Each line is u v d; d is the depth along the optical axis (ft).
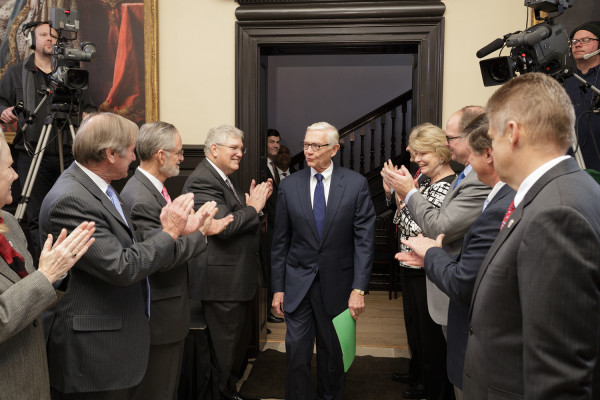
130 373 6.70
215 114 13.21
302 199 10.01
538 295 3.85
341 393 10.13
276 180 17.81
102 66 13.15
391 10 12.39
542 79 4.41
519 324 4.38
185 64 13.19
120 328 6.62
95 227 6.37
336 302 9.89
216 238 10.06
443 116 12.66
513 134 4.39
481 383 4.65
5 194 5.45
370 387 11.60
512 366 4.40
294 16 12.64
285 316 10.15
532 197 4.27
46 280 5.32
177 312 8.10
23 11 13.15
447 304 8.39
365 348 14.12
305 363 9.96
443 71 12.59
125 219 7.23
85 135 6.59
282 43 12.84
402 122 24.08
